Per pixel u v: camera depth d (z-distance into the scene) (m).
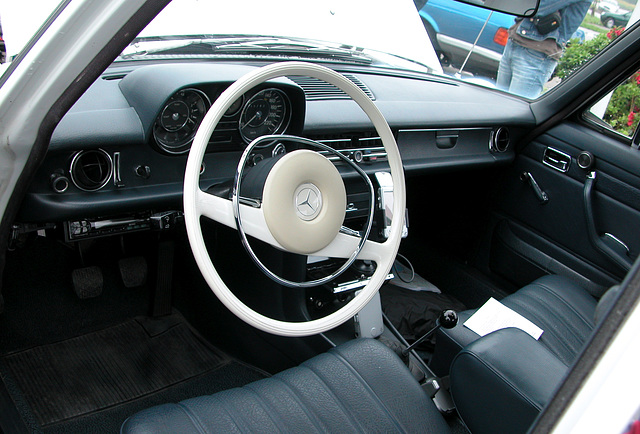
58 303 2.40
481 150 2.49
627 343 0.48
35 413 1.97
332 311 2.05
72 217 1.54
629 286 0.51
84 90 1.07
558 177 2.43
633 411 0.45
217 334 2.37
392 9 2.65
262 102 1.68
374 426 1.21
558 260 2.46
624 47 2.23
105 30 0.98
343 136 1.99
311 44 2.34
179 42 1.99
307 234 1.23
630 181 2.21
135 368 2.24
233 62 2.10
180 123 1.60
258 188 1.21
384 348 1.41
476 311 1.86
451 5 4.47
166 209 1.73
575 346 1.72
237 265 2.09
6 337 2.24
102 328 2.41
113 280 2.52
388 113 2.14
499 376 1.28
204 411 1.18
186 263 2.39
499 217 2.66
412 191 2.98
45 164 1.46
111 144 1.50
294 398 1.25
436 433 1.23
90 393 2.10
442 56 4.66
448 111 2.31
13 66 1.06
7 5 1.26
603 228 2.31
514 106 2.53
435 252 2.94
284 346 2.09
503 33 4.30
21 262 2.34
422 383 1.93
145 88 1.55
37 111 1.07
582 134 2.35
